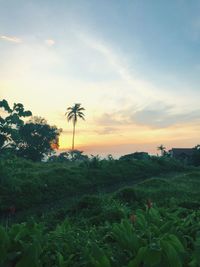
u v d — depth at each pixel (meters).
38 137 83.94
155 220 10.05
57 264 6.30
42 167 40.75
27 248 5.85
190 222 10.15
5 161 27.03
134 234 7.18
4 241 6.05
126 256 6.82
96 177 36.00
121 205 16.50
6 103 25.31
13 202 23.16
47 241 6.98
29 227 6.93
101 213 14.78
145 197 21.83
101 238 8.25
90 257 6.15
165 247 5.99
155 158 53.38
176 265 5.85
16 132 25.91
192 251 6.91
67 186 30.36
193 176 37.00
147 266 5.84
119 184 36.69
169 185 30.11
